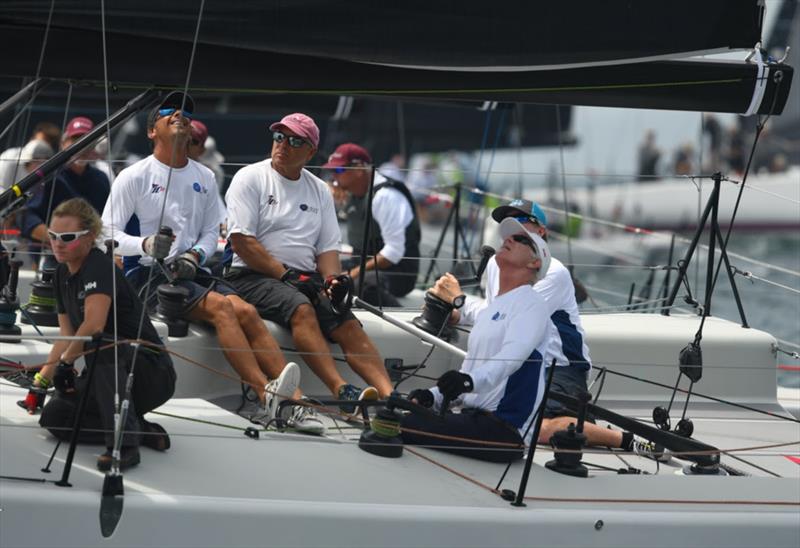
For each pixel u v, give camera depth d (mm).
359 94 16766
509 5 15594
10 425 13695
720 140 77938
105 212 17859
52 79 15641
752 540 13789
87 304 13148
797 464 17875
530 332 14930
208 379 17453
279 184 18266
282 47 15078
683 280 21875
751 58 17734
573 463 14961
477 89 16875
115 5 14469
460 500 13422
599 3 15805
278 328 17812
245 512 12477
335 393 16953
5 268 16906
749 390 20375
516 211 17609
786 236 75500
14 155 26578
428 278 28766
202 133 19609
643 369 20094
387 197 25469
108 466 12844
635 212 77688
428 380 19047
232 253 18734
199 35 14781
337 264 18656
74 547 12133
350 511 12734
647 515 13539
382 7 15195
